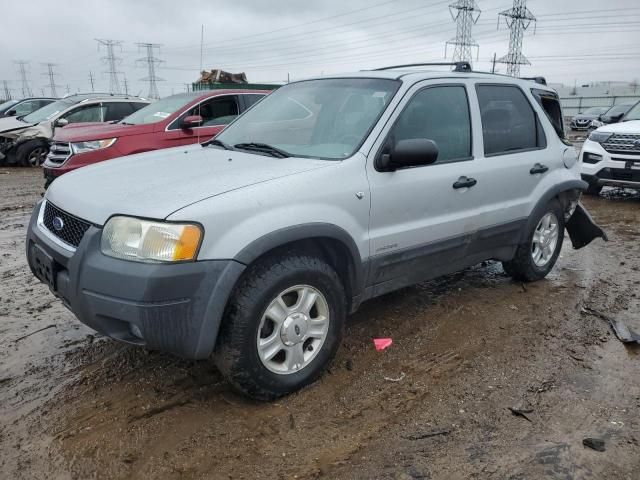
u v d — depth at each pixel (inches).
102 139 307.4
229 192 114.7
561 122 210.2
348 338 156.8
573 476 101.6
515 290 196.5
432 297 188.5
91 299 109.4
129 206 111.1
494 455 107.3
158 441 110.6
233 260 109.9
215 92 341.7
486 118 171.5
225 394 127.6
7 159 520.7
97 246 111.1
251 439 111.6
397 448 109.4
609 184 362.6
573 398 127.4
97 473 101.4
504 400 126.3
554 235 205.2
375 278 142.4
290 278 119.5
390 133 141.8
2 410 120.0
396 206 140.9
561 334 161.3
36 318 168.7
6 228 281.3
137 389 129.2
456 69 175.8
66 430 113.4
